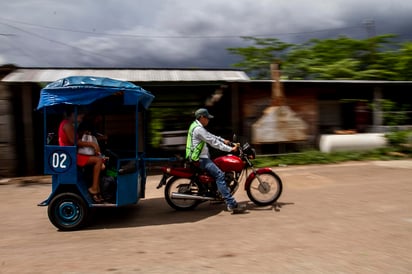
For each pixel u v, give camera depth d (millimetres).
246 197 6980
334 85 12078
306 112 12141
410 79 15555
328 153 11438
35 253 4387
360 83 11914
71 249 4484
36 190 8375
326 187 7695
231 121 11523
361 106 12859
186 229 5145
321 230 4898
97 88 5156
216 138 6078
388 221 5227
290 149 11898
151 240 4719
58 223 5254
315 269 3672
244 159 6141
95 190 5344
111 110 6633
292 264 3805
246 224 5273
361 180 8297
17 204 7062
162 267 3824
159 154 11406
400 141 11828
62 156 5234
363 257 3949
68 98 5129
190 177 6078
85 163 5281
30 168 10234
